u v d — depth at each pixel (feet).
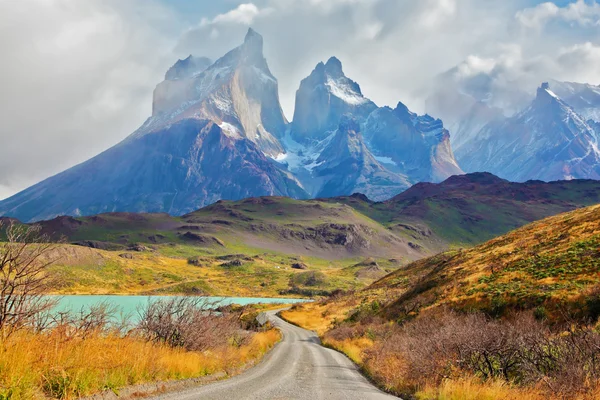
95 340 43.39
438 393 50.60
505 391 44.50
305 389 56.08
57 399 32.53
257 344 112.78
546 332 59.52
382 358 86.02
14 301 36.91
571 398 39.65
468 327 59.88
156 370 48.75
